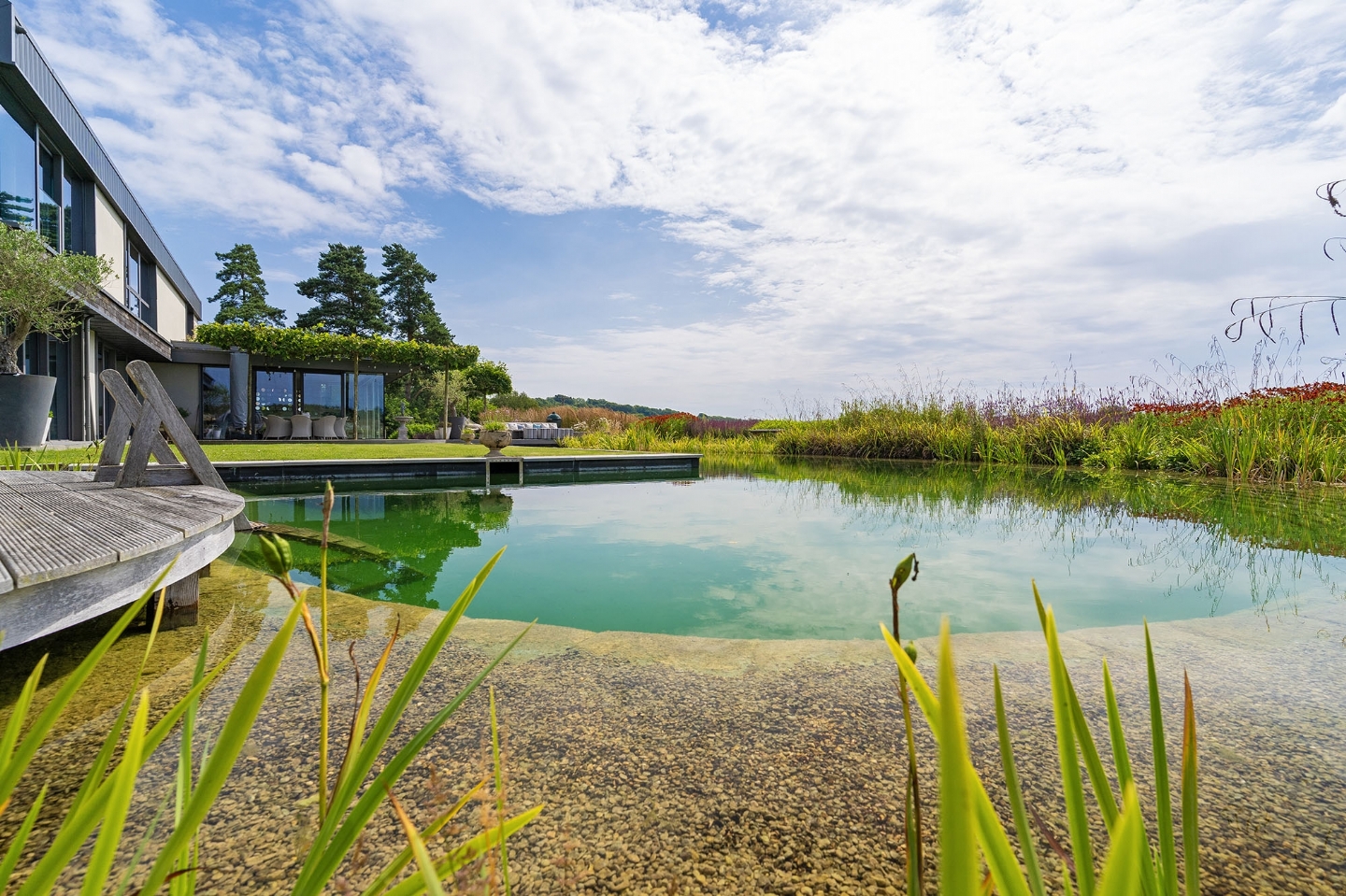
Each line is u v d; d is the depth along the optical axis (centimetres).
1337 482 598
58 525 181
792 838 105
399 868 39
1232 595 257
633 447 1595
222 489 305
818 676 172
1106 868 22
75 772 123
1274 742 137
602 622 238
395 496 650
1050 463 1003
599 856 100
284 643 27
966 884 14
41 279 605
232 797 113
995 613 245
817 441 1414
